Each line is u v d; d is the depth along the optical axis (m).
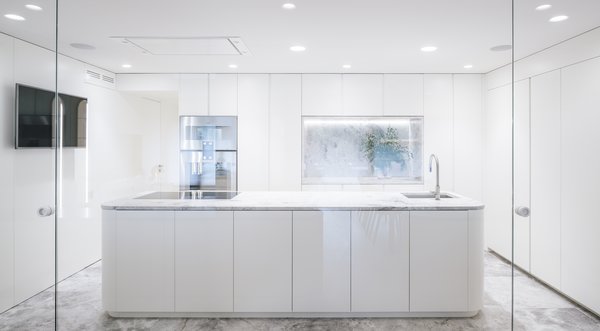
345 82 3.15
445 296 2.11
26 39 2.12
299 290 2.13
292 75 3.13
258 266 2.13
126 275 2.11
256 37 2.42
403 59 2.86
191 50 2.56
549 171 2.09
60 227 2.18
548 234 2.04
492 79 2.63
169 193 2.57
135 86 2.51
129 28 2.23
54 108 2.20
